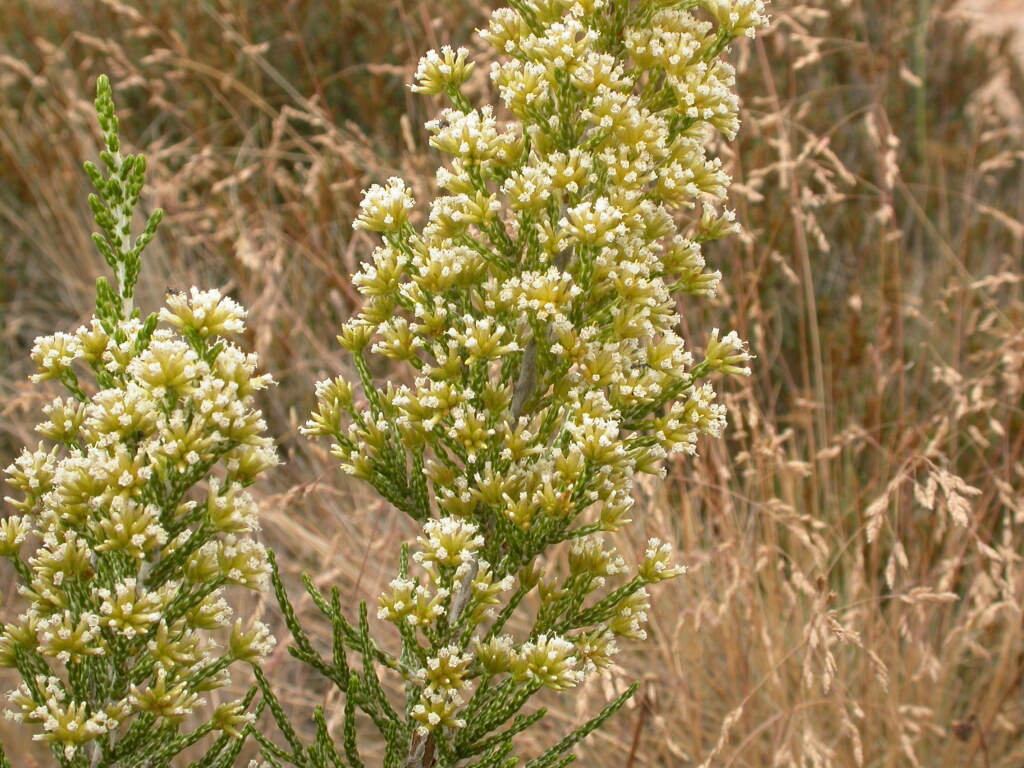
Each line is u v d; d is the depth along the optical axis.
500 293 0.40
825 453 0.64
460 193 0.40
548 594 0.41
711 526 0.65
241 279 0.81
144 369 0.37
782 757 0.55
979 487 0.71
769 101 0.74
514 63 0.40
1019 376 0.66
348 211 0.81
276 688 0.62
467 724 0.40
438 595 0.39
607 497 0.40
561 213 0.41
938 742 0.62
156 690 0.38
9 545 0.38
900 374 0.70
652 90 0.41
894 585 0.66
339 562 0.64
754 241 0.76
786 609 0.63
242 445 0.38
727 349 0.40
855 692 0.62
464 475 0.40
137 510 0.38
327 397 0.41
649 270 0.40
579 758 0.60
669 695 0.62
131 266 0.40
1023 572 0.63
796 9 0.77
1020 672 0.59
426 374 0.40
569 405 0.40
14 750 0.59
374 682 0.40
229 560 0.38
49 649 0.37
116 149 0.39
